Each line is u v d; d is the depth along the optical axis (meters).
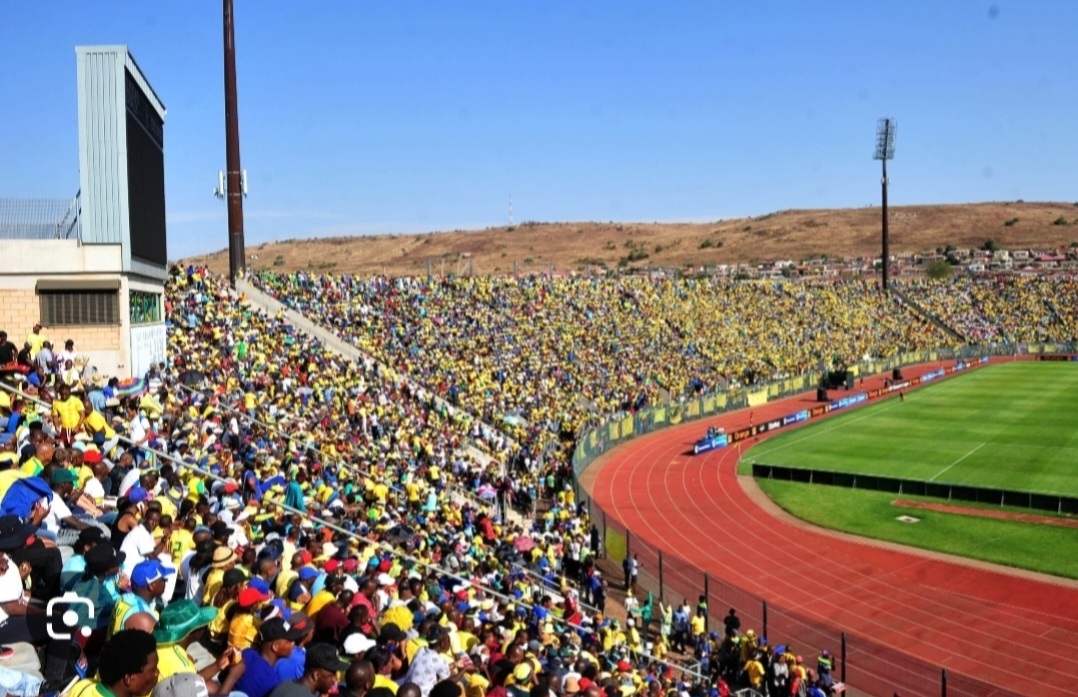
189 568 12.77
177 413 26.53
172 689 7.46
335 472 29.16
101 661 7.09
